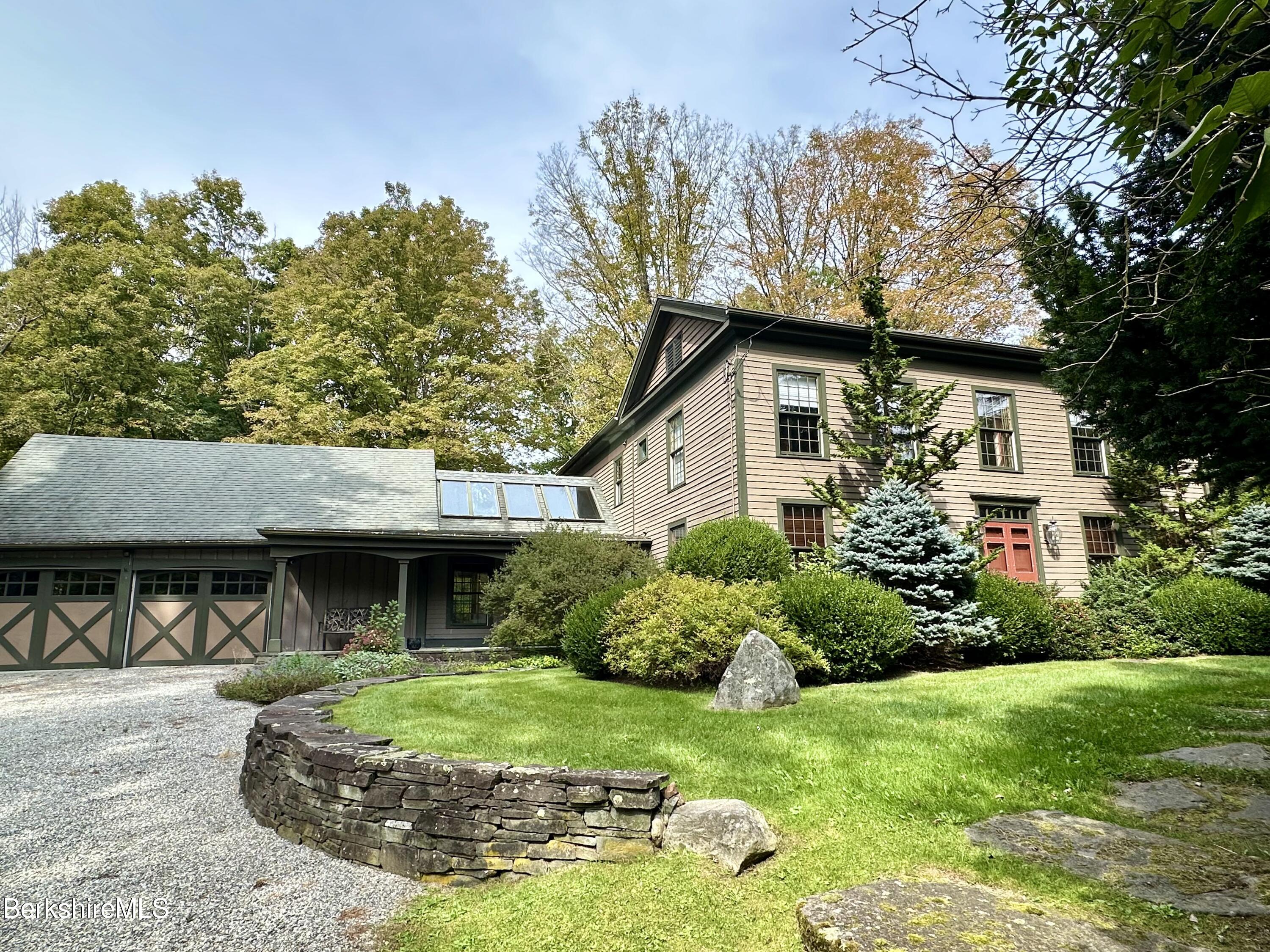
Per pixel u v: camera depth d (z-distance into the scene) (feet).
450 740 16.65
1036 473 45.11
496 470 81.97
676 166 69.87
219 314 83.15
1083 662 30.76
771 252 65.21
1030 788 13.52
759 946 9.28
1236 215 4.54
